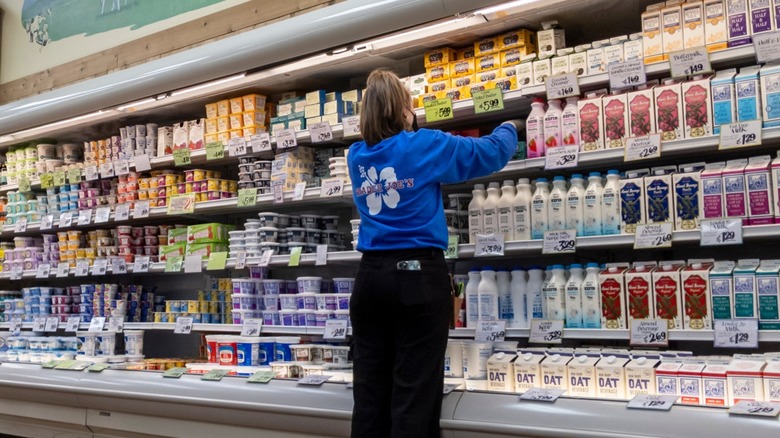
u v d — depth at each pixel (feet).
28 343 17.01
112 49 18.98
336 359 11.96
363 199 8.95
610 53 10.14
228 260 13.97
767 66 9.12
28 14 21.80
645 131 9.75
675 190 9.47
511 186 10.83
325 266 15.08
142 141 15.87
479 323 10.66
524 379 9.80
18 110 16.16
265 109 14.25
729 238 8.87
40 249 18.33
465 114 11.55
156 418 12.55
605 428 8.16
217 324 14.10
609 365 9.17
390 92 8.93
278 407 10.77
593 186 10.11
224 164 16.55
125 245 15.89
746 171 9.01
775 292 8.70
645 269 9.67
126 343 15.24
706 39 9.49
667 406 8.08
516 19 10.69
